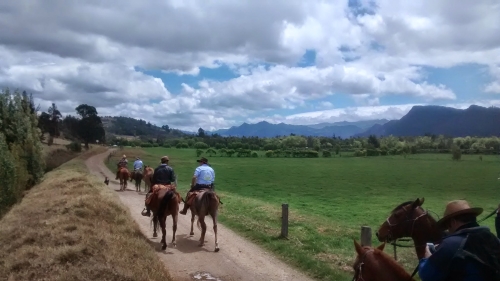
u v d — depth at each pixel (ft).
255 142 503.61
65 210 44.19
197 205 43.93
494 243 14.76
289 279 34.06
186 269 36.17
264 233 48.83
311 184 150.82
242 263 38.22
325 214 80.69
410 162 298.56
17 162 77.15
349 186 146.72
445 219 16.65
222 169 215.31
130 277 27.45
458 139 505.66
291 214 63.46
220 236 49.03
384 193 126.93
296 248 42.24
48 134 350.64
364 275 17.69
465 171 219.41
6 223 43.68
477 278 14.25
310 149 424.87
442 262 14.87
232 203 74.64
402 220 24.82
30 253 30.55
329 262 37.91
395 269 17.15
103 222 41.60
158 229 50.16
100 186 70.79
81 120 394.11
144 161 246.27
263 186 140.97
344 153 420.36
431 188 144.05
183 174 169.99
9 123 93.86
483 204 106.63
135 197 85.35
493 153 415.64
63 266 28.35
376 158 348.18
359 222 71.10
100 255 30.58
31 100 102.06
